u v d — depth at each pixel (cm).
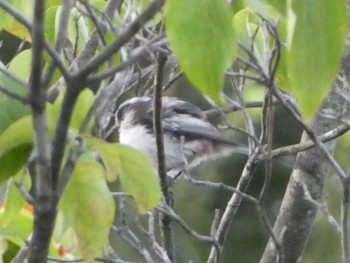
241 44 639
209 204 1473
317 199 863
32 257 416
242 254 1544
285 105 637
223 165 1488
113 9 718
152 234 726
